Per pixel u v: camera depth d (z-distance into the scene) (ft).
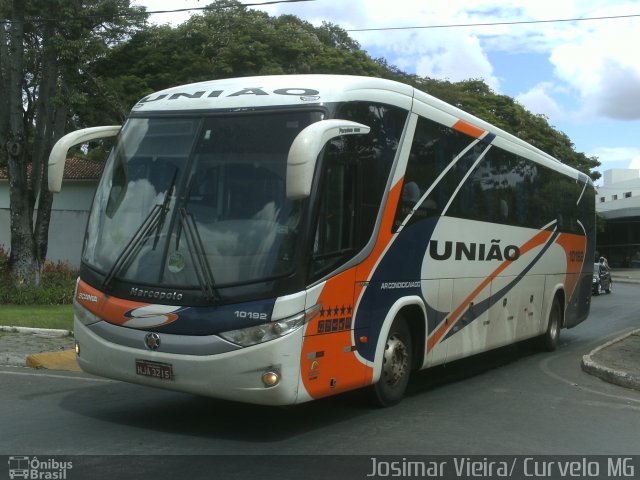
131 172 22.40
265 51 83.61
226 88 22.72
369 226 23.13
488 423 24.04
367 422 23.57
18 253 62.28
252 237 20.03
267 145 20.88
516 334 37.27
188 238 20.39
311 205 20.20
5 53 61.77
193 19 85.51
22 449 19.49
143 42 83.61
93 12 61.82
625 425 24.57
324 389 20.90
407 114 25.81
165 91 24.07
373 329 23.38
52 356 34.17
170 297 20.11
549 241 42.06
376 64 94.84
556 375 35.45
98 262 21.98
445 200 28.60
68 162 108.88
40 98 63.62
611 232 195.42
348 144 22.00
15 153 61.57
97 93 67.82
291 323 19.49
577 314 48.78
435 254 27.76
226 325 19.42
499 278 34.58
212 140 21.49
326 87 21.93
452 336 29.66
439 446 20.80
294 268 19.71
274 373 19.24
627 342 45.93
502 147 34.88
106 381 29.76
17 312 51.08
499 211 34.37
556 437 22.52
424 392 29.68
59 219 87.81
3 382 29.32
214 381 19.56
